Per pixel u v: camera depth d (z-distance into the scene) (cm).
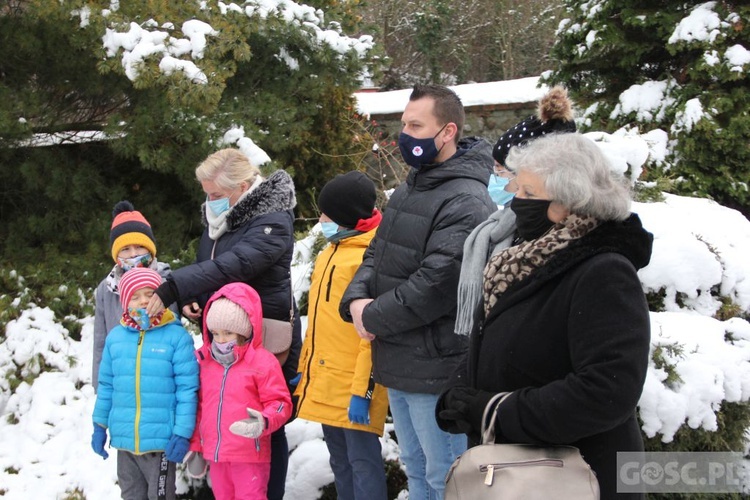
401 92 1036
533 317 172
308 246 412
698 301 315
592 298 161
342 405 280
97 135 607
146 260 333
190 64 493
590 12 648
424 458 265
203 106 498
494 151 238
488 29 1656
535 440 166
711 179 577
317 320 288
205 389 294
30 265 536
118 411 295
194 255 582
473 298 224
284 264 320
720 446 279
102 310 337
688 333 290
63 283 530
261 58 630
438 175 252
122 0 509
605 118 661
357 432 280
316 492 328
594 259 164
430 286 237
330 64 655
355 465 281
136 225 334
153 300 287
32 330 488
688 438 276
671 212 358
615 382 155
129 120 539
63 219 571
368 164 840
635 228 168
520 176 177
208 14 557
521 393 168
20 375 467
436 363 248
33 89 541
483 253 224
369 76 688
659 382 274
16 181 578
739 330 305
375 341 261
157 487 295
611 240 165
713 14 583
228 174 311
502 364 177
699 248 316
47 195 554
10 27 512
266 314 315
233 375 288
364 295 265
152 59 486
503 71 1609
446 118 252
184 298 292
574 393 158
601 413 156
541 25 1625
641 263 170
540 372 172
